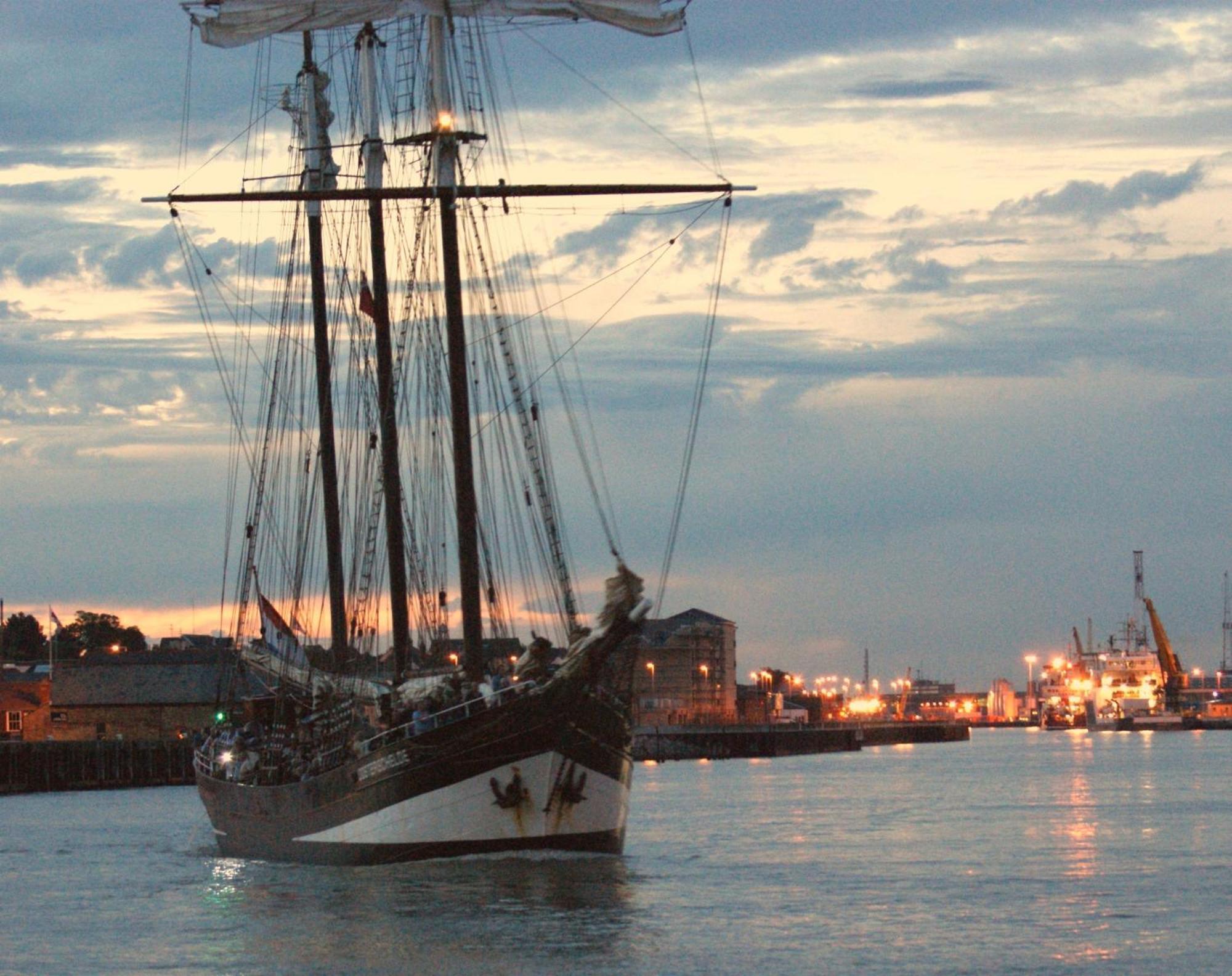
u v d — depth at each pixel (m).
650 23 81.94
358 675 88.56
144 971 60.62
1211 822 116.75
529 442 81.62
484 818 72.38
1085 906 72.69
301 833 82.12
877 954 61.34
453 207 80.75
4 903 77.62
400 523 91.50
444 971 58.09
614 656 76.38
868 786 171.25
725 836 105.50
